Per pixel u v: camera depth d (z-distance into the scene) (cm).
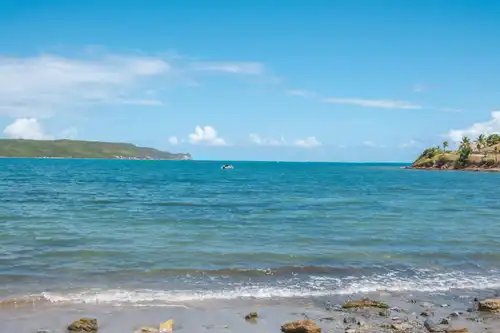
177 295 1620
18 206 4456
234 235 2866
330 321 1405
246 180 11394
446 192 7675
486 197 6588
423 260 2220
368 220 3697
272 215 4003
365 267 2062
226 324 1366
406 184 10338
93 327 1293
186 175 14138
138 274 1884
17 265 1997
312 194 6756
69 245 2450
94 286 1708
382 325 1368
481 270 2058
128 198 5616
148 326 1320
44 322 1343
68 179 10256
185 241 2622
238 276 1888
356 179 12781
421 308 1548
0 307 1460
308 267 2039
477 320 1437
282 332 1320
